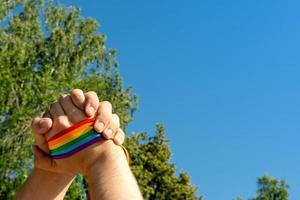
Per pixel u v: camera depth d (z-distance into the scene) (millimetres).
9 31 29516
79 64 30281
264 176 44250
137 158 36000
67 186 2490
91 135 2350
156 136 36688
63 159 2377
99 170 2314
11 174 20016
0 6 27906
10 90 20391
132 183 2281
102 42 31500
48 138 2395
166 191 36312
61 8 31125
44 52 29156
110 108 2402
